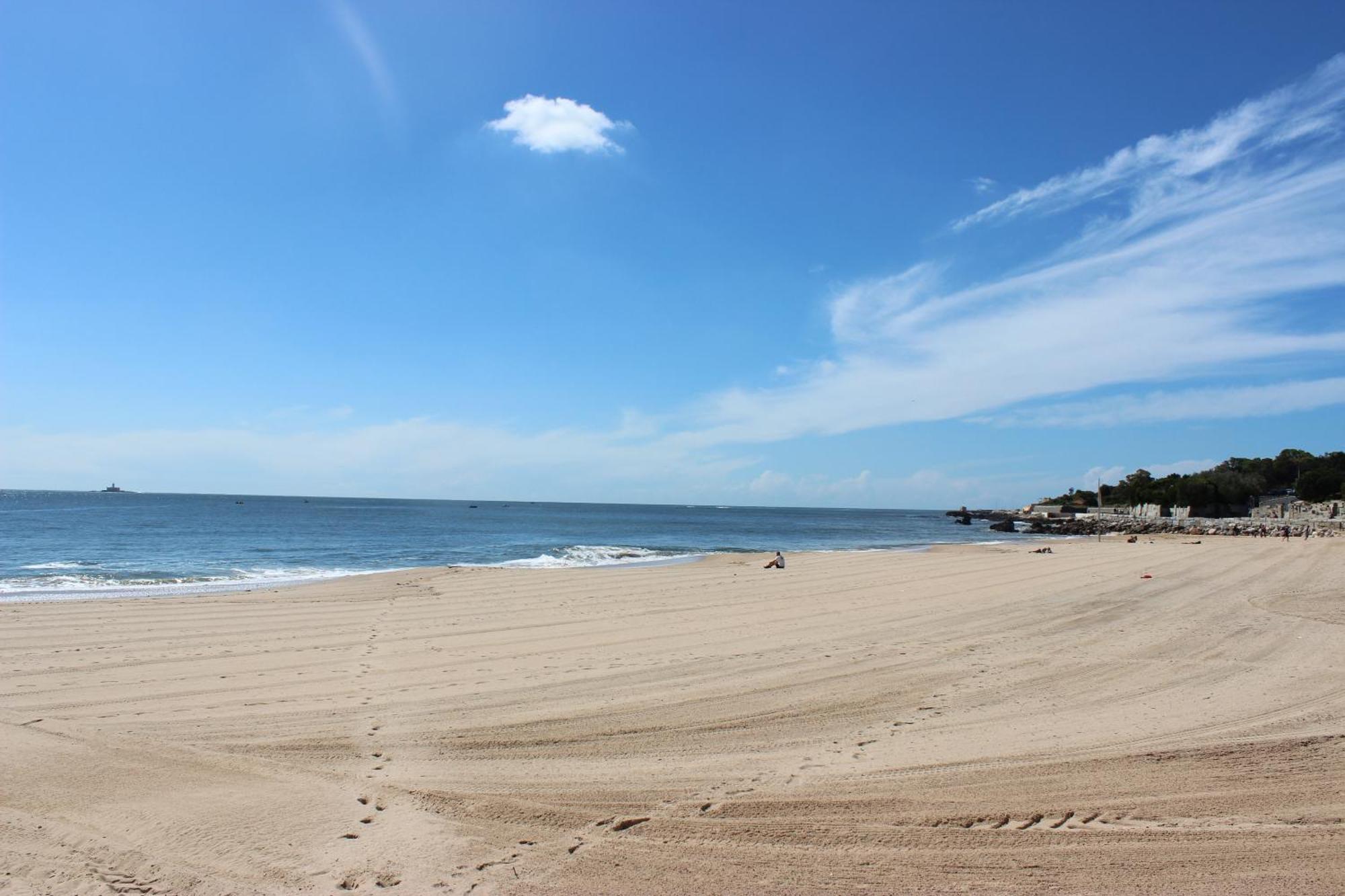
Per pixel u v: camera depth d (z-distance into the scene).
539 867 5.32
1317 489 92.62
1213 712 9.34
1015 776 7.18
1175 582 25.19
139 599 18.89
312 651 12.85
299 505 159.12
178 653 12.41
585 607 18.58
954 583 25.03
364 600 19.31
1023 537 76.00
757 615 17.50
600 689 10.53
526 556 39.00
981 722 9.03
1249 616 17.41
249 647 13.01
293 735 8.21
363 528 66.06
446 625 15.69
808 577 26.73
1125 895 5.01
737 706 9.70
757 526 100.38
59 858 5.18
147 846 5.43
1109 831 6.00
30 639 13.21
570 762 7.54
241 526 62.56
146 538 46.62
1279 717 9.12
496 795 6.61
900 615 17.61
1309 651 13.20
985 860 5.50
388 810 6.21
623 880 5.16
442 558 36.97
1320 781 7.03
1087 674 11.54
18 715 8.59
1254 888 5.10
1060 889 5.09
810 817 6.22
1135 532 81.38
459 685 10.66
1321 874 5.29
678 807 6.41
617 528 80.62
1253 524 73.19
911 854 5.58
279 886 4.95
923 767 7.43
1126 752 7.81
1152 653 13.18
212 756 7.40
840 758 7.71
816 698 10.12
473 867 5.29
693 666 12.03
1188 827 6.08
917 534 83.94
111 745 7.62
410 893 4.92
